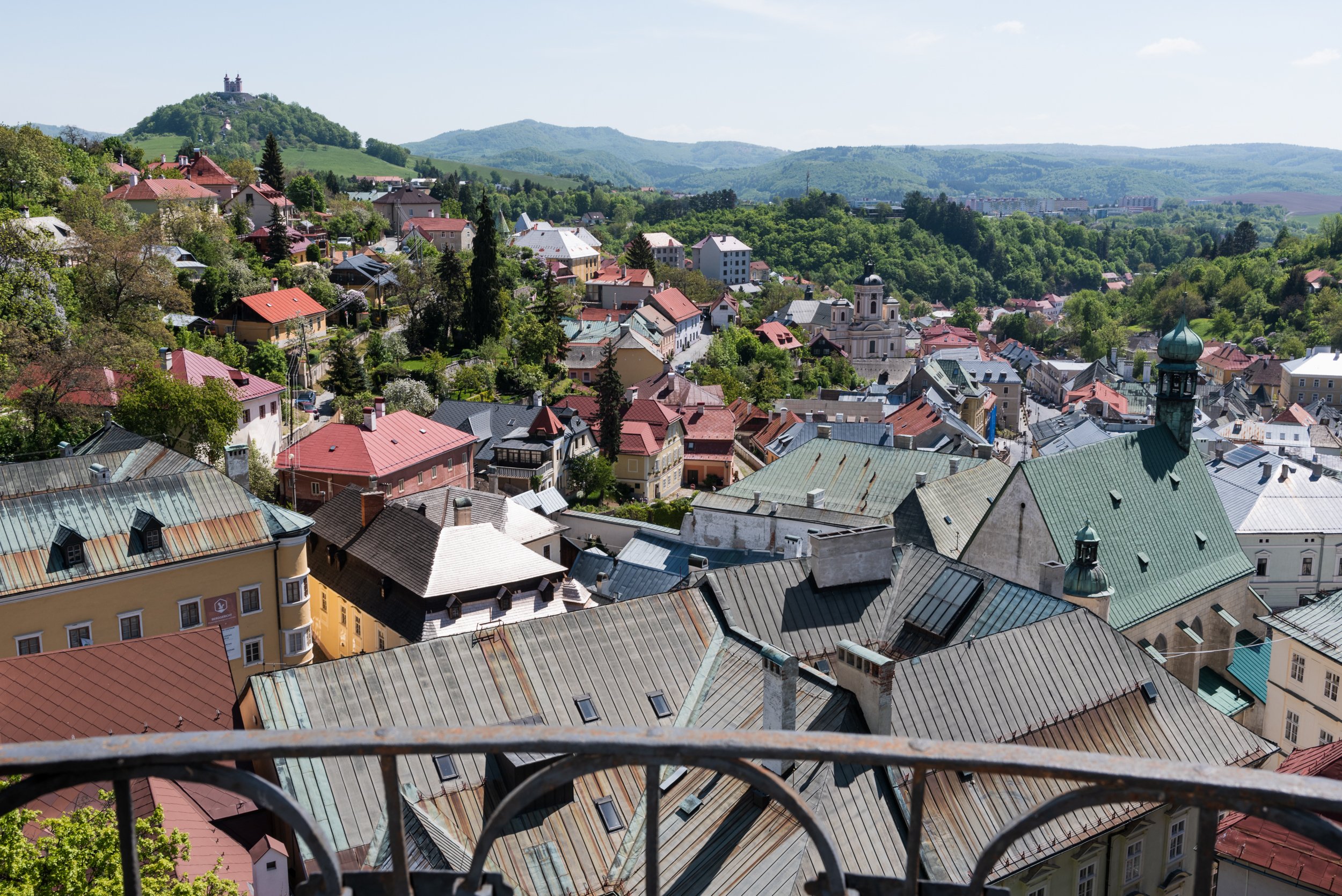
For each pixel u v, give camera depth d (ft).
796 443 483.10
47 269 373.20
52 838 100.12
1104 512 219.00
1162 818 132.46
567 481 469.16
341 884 23.07
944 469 278.67
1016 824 22.17
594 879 117.29
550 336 620.49
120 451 250.37
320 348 545.44
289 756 21.91
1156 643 215.92
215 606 210.38
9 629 187.42
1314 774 116.26
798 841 111.86
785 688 122.83
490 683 137.18
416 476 378.32
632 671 144.56
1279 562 289.53
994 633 147.54
